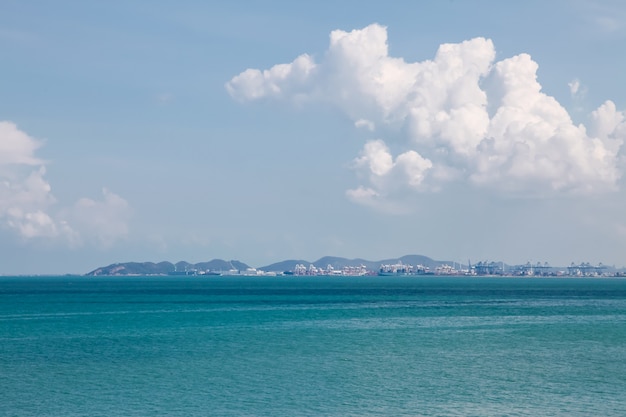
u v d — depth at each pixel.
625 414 44.12
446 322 109.50
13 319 115.00
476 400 47.94
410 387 52.31
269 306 155.38
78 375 57.19
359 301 181.62
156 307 150.75
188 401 47.59
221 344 77.94
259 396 49.12
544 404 46.81
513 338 84.88
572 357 67.81
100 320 112.94
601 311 138.75
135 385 52.97
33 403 47.06
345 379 55.44
